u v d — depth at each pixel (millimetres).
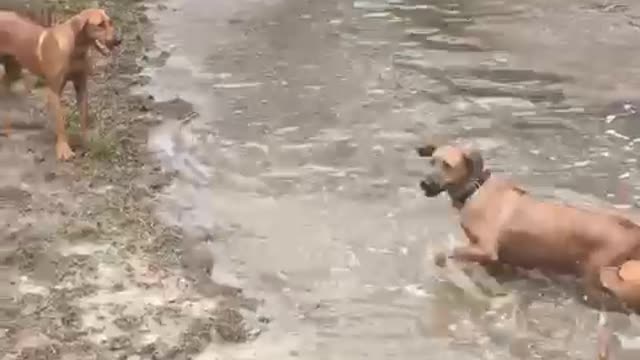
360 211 8438
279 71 10383
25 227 8227
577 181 8734
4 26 8953
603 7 11734
